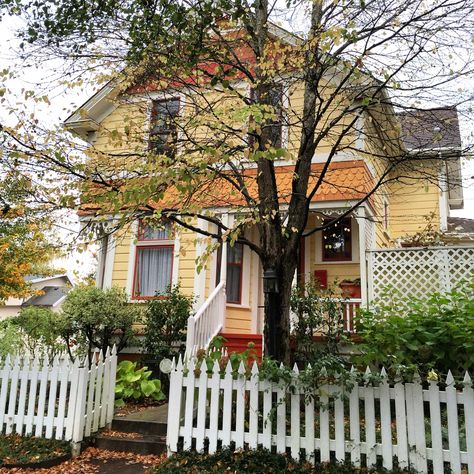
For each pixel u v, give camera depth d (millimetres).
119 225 5234
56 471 5219
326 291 8625
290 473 4641
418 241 11023
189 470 4910
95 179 5453
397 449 4551
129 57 6094
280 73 6859
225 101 7277
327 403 4875
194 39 6059
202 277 10391
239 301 10836
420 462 4453
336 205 9297
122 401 7734
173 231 6910
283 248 6008
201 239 5238
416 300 7469
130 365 8375
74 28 5742
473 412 4375
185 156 4938
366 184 9531
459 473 4301
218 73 6312
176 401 5465
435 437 4453
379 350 6281
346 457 4785
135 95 7469
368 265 8828
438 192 13727
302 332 8000
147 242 11000
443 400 4516
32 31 5727
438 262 8398
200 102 7043
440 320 6488
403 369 4672
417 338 6379
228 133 5539
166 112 7309
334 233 11180
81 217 8023
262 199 5965
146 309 10039
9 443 5805
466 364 6055
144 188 4500
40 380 6156
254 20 6836
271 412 4938
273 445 5027
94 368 6297
